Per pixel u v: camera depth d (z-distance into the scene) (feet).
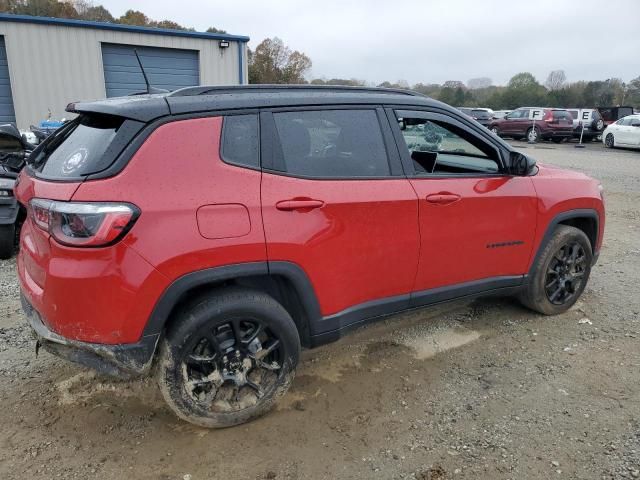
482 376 10.77
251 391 9.05
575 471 8.01
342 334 9.87
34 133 27.17
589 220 13.91
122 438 8.70
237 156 8.32
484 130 11.59
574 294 13.80
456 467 8.12
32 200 7.88
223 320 8.31
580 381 10.55
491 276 11.89
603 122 81.66
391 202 9.73
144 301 7.53
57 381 10.29
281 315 8.84
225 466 8.11
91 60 46.47
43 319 7.84
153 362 8.39
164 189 7.60
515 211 11.76
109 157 7.45
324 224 8.96
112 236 7.19
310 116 9.20
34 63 44.80
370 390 10.25
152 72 49.32
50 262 7.42
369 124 9.91
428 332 12.76
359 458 8.32
